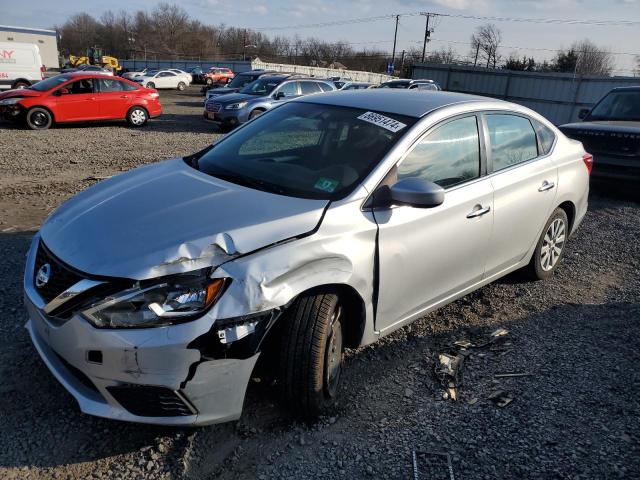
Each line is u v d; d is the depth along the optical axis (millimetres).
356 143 3348
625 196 8812
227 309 2402
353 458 2674
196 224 2615
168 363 2346
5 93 15102
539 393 3271
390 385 3305
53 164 9617
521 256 4445
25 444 2629
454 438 2846
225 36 116812
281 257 2559
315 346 2709
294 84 16578
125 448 2646
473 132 3770
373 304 3074
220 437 2762
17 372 3156
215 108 16109
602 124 8781
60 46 114250
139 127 16359
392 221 3045
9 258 4777
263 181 3189
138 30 114500
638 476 2615
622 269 5477
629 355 3748
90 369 2410
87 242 2588
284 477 2537
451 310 4352
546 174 4422
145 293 2340
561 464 2682
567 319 4285
